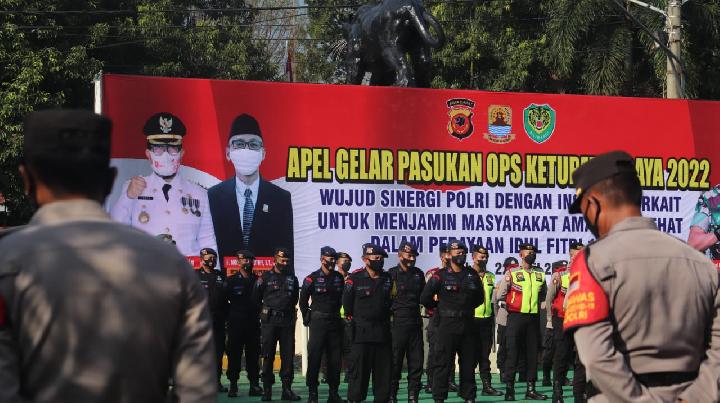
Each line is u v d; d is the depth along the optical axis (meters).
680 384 3.22
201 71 29.98
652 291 3.21
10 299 2.54
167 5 28.42
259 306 12.62
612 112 15.24
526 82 26.69
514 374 12.41
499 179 14.74
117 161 13.25
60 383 2.53
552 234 14.93
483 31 26.72
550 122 14.97
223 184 13.67
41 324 2.54
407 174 14.38
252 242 13.73
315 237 14.02
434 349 12.02
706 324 3.29
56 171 2.70
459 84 27.59
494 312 14.16
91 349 2.55
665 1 21.30
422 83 14.95
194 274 2.78
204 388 2.69
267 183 13.86
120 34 27.30
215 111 13.68
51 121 2.71
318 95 14.10
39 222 2.69
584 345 3.19
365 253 10.92
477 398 12.66
